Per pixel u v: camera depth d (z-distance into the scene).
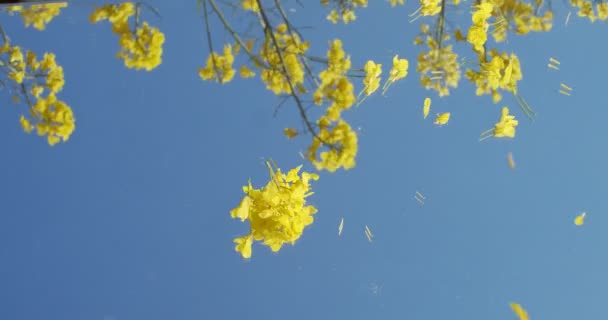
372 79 0.66
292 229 0.59
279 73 0.65
